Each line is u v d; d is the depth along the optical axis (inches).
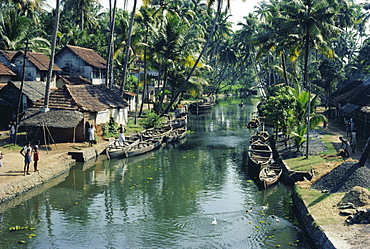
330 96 2229.3
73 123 1286.9
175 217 817.5
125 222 793.6
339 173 875.4
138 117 2017.7
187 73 2293.3
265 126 2081.7
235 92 4785.9
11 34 2041.1
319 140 1402.6
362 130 1454.2
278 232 732.7
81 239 716.0
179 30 1887.3
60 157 1187.9
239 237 714.8
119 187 1018.1
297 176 991.0
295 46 1819.6
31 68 1807.3
